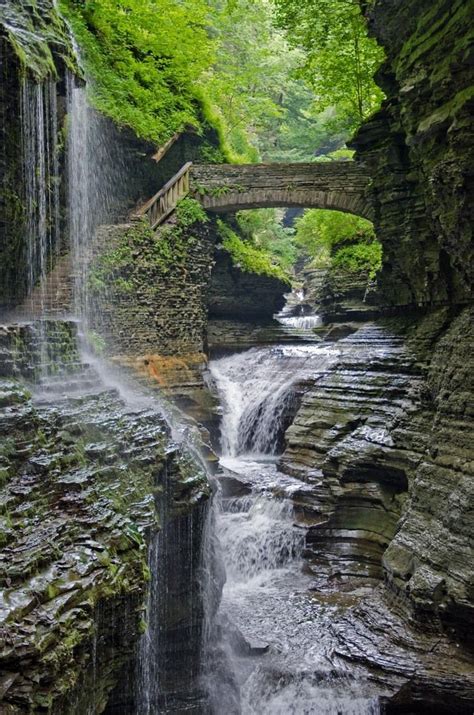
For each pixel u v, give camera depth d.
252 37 34.97
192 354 21.94
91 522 6.76
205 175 22.09
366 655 10.39
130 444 8.94
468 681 9.31
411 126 13.69
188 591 9.75
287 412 20.92
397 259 17.34
